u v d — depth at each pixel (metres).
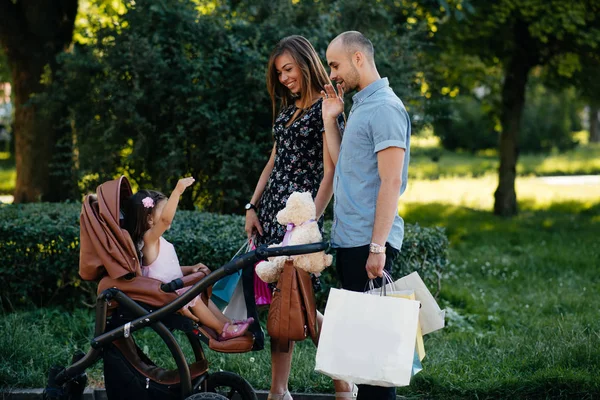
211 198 7.48
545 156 27.78
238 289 3.81
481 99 13.05
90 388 4.24
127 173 7.58
